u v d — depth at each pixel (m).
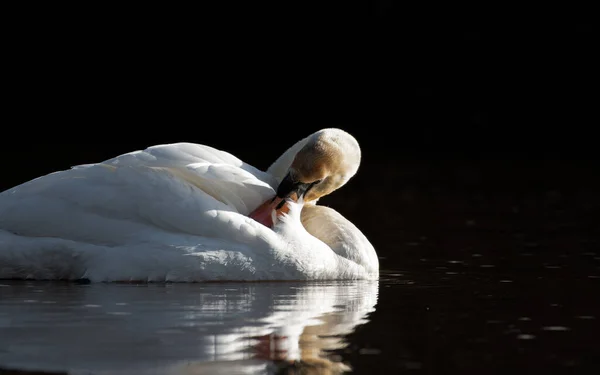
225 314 9.14
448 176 28.00
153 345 7.87
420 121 40.44
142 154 11.55
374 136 40.19
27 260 10.82
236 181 11.34
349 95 41.19
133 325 8.58
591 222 18.00
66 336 8.14
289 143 38.12
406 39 40.91
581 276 11.75
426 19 40.72
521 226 17.44
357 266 11.62
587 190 24.34
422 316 9.19
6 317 8.87
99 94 40.81
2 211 11.01
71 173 11.24
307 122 41.09
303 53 41.50
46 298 9.78
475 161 32.69
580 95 39.25
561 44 39.50
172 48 41.28
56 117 40.22
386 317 9.13
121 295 10.00
